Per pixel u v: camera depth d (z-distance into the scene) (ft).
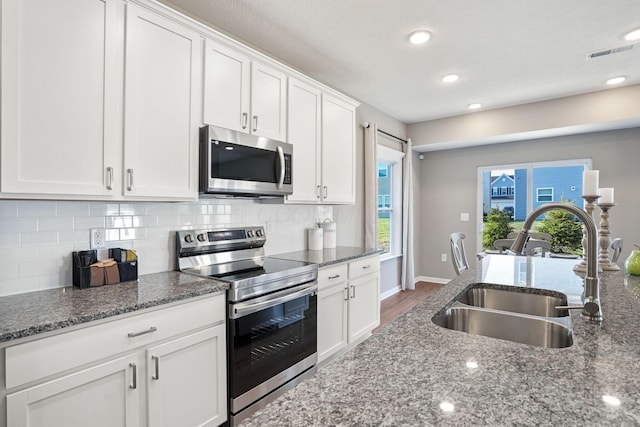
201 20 7.77
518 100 13.52
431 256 18.62
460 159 17.65
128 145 5.46
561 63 10.09
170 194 6.02
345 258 9.01
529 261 8.37
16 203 5.15
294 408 2.07
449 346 3.02
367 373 2.51
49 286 5.47
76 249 5.76
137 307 4.71
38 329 3.84
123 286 5.71
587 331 3.38
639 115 11.71
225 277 6.47
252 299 6.35
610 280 5.84
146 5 5.65
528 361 2.70
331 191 9.90
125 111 5.41
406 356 2.81
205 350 5.64
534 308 5.32
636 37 8.55
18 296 5.06
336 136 10.11
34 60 4.50
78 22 4.90
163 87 5.92
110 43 5.24
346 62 10.01
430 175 18.61
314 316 7.86
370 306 10.26
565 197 15.14
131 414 4.69
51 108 4.65
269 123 7.88
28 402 3.81
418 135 16.67
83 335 4.24
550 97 13.15
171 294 5.22
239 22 7.89
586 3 7.14
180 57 6.17
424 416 1.97
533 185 15.87
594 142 14.20
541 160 15.39
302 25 8.02
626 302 4.45
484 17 7.67
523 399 2.15
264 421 1.94
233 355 5.99
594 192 6.54
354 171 10.89
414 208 18.20
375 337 3.25
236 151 6.95
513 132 14.17
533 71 10.68
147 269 6.69
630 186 13.51
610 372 2.51
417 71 10.69
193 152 6.38
